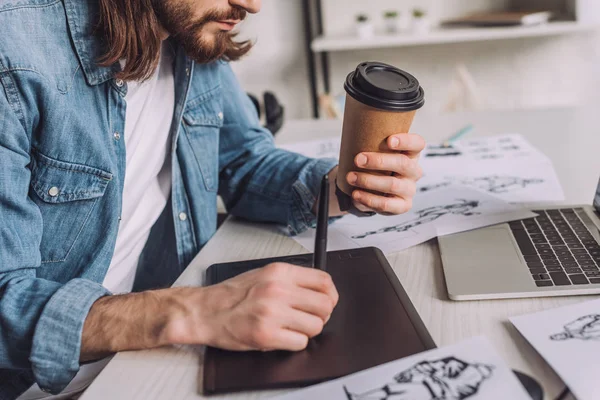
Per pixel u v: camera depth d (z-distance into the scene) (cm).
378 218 88
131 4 80
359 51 267
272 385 53
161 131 97
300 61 274
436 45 261
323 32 263
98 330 61
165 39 95
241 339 57
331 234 85
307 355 56
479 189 96
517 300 64
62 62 79
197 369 57
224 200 105
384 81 66
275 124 136
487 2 248
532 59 256
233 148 106
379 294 66
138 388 55
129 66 83
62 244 84
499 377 50
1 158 70
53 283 67
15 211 71
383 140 69
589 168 101
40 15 78
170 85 98
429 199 93
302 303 58
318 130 140
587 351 52
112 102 85
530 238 75
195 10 81
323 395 50
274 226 93
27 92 75
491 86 264
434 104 271
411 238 80
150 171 96
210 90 103
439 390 49
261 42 272
